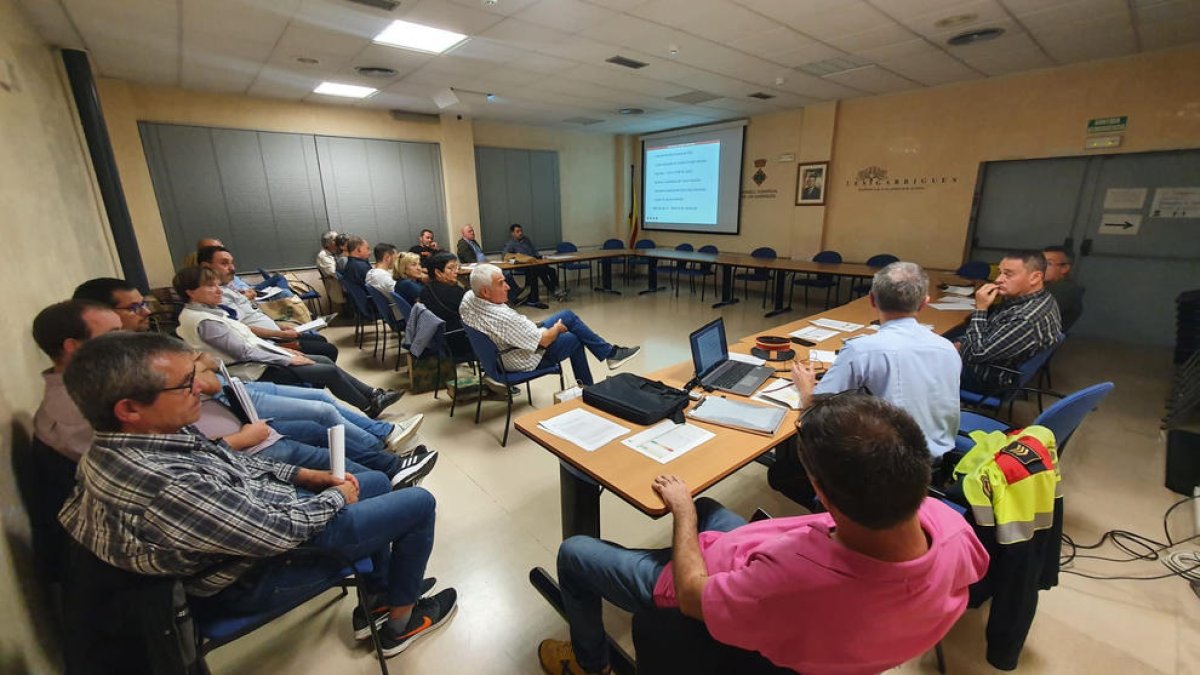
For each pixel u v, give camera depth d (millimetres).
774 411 1665
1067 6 3170
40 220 2193
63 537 1180
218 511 1054
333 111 6035
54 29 3256
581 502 1558
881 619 670
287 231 5984
